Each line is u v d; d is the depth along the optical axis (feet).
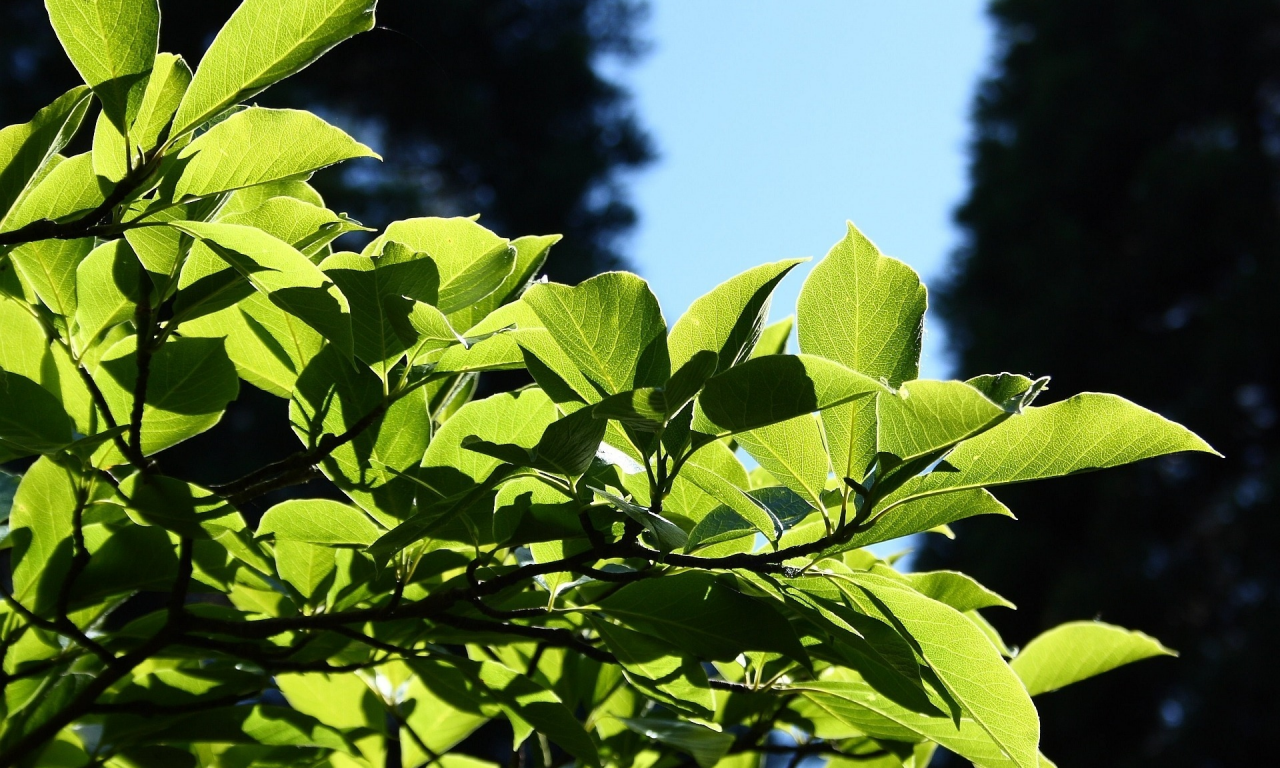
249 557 4.85
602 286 4.54
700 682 4.83
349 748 5.19
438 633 4.95
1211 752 37.37
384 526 4.79
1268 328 43.27
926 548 47.01
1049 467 4.48
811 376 4.34
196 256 4.81
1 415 4.60
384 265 4.62
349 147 4.59
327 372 4.81
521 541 4.62
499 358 4.76
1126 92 52.90
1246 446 44.06
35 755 4.97
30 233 4.41
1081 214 53.01
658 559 4.51
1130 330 48.67
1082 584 42.04
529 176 44.04
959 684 4.56
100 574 4.91
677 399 4.40
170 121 4.52
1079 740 41.34
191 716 5.03
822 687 4.94
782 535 4.64
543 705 4.90
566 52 46.14
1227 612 41.34
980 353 49.90
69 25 4.43
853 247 4.57
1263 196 47.70
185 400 4.87
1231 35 51.21
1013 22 59.62
